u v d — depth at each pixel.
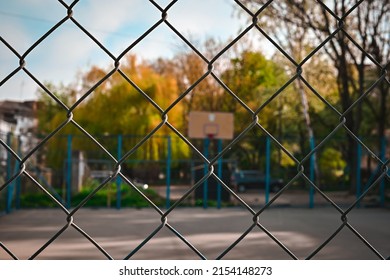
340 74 20.88
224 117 18.81
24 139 16.98
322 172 25.78
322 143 1.21
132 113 26.06
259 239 9.45
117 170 1.12
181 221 13.03
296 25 19.88
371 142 20.61
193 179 18.72
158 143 25.27
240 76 27.38
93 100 26.39
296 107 26.86
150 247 8.30
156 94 26.42
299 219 13.72
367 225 12.37
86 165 19.25
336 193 23.45
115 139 22.55
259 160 26.25
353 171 20.70
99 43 1.08
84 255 7.42
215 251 7.95
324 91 26.36
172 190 23.80
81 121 26.05
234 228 11.39
